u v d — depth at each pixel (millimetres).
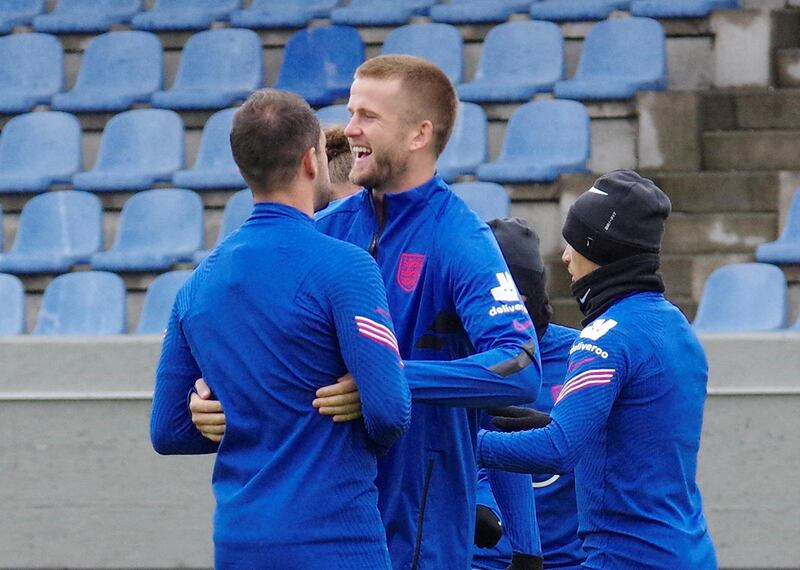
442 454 11180
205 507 19922
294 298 10047
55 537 20078
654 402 11438
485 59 32656
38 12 37000
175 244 29016
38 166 32250
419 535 11062
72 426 20062
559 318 25859
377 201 11391
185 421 10773
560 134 29516
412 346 11148
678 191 28500
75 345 20062
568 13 33156
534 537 13008
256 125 10305
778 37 31375
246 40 34281
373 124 11117
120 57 34562
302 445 10062
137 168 31562
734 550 18891
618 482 11453
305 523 9898
